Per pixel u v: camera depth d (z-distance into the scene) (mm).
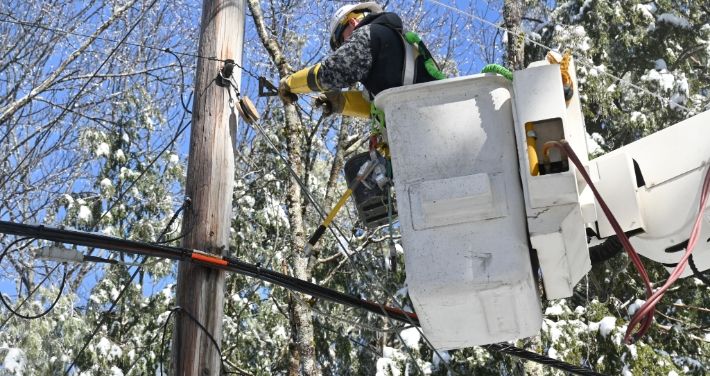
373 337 14891
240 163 15469
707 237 4953
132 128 15383
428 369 12461
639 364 12172
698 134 4996
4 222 5781
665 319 14711
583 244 4770
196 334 6125
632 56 16406
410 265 4559
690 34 16531
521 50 11328
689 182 4957
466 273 4516
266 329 14164
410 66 5000
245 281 14438
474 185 4512
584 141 4711
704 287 14016
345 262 14000
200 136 6465
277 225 14664
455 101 4680
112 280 14383
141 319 14266
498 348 7230
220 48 6621
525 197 4508
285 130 12719
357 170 5555
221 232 6324
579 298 14461
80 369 13094
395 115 4691
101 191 14422
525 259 4523
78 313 13844
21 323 12625
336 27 5488
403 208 4602
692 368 13539
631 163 5012
